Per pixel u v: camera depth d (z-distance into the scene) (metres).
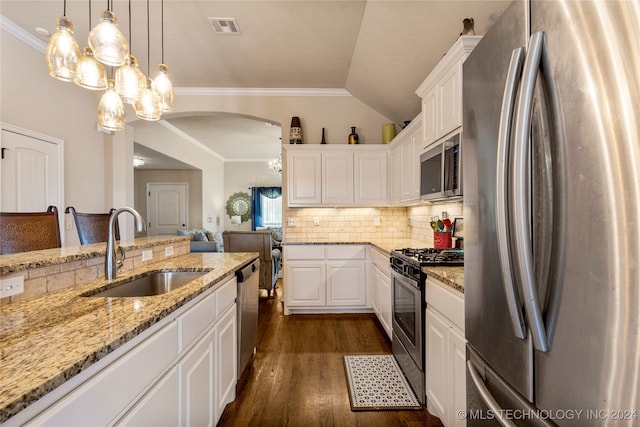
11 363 0.66
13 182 2.69
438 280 1.62
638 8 0.54
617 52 0.57
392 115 3.83
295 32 2.70
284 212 3.95
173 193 7.65
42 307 1.05
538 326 0.74
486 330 1.04
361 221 3.99
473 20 1.93
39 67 2.96
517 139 0.76
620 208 0.57
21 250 1.77
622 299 0.56
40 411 0.60
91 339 0.79
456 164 1.85
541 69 0.75
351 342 2.84
